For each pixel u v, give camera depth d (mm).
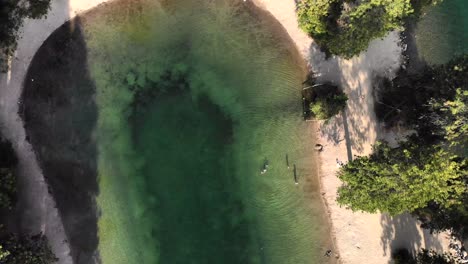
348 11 33500
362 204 31766
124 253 36094
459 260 34656
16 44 35219
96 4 36062
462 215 31078
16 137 35531
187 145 36500
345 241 36500
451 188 30312
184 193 36531
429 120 32531
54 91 36000
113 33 36188
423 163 29828
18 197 35406
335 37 33250
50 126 35969
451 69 31953
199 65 36531
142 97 36406
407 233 36562
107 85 36250
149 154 36469
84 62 36125
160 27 36406
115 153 36250
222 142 36562
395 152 30953
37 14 34875
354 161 32375
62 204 35906
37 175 35719
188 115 36500
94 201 36062
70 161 36031
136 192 36281
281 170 36562
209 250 36500
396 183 29984
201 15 36500
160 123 36500
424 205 30750
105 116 36250
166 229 36438
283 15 36500
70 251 35875
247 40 36562
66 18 35875
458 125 30672
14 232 35219
